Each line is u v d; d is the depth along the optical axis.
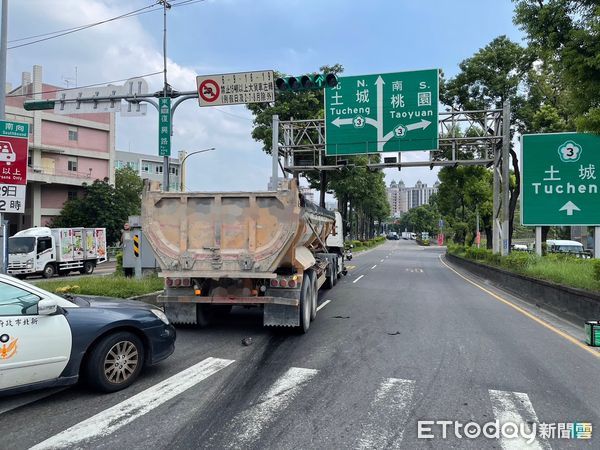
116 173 51.66
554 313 10.85
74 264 27.73
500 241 20.70
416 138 18.95
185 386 5.45
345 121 19.64
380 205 68.88
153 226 8.29
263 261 7.96
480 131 23.62
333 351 7.17
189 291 8.45
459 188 32.31
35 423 4.37
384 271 25.00
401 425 4.38
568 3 8.73
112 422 4.40
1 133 7.57
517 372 6.10
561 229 55.31
